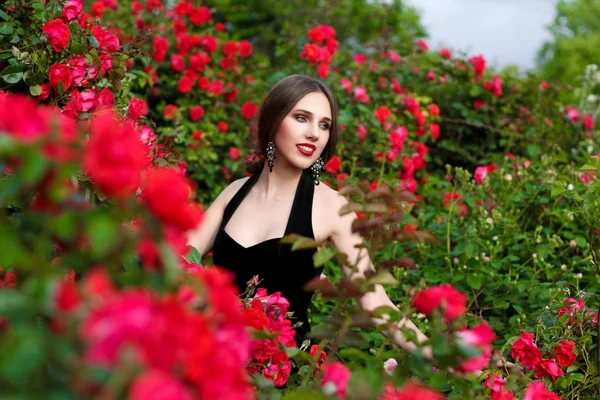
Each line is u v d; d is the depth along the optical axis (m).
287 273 2.74
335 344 1.66
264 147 2.88
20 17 2.91
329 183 4.88
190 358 1.04
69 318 1.08
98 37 3.11
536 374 2.41
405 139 5.41
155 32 5.46
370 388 1.42
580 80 6.68
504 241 4.03
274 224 2.77
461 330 1.57
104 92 2.73
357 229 1.69
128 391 1.01
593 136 6.01
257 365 1.96
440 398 1.78
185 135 5.05
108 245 1.18
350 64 6.12
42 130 1.16
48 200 1.23
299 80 2.82
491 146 5.91
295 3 14.16
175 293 1.26
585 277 3.66
